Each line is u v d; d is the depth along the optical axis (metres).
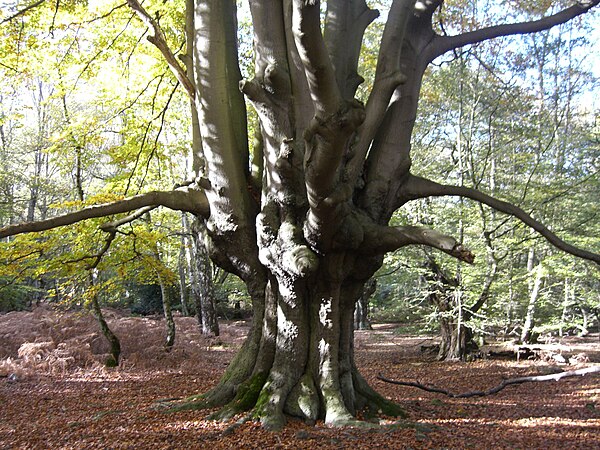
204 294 21.14
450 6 14.05
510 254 17.14
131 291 31.05
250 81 6.59
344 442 5.68
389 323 35.50
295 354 7.02
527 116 15.70
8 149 25.89
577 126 22.67
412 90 7.51
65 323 16.42
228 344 19.72
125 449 5.65
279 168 6.44
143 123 12.43
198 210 7.54
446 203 17.89
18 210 26.47
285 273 6.80
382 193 7.29
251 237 7.33
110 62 11.77
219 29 7.09
